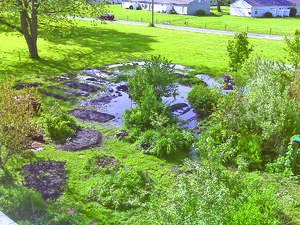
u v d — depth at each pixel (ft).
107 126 52.24
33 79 71.72
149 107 51.98
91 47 102.27
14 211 30.01
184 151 45.11
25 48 96.22
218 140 44.93
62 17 93.50
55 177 37.99
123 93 66.23
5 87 39.14
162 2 208.95
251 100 46.73
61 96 63.46
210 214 22.62
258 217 24.97
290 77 53.11
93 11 92.32
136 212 32.78
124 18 172.96
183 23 160.86
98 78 74.43
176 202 24.39
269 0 211.00
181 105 60.70
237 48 67.87
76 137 47.83
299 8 219.41
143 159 42.93
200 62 87.86
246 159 41.60
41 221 29.94
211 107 57.82
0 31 115.03
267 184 37.78
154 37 121.70
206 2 207.41
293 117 44.65
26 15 84.17
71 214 32.01
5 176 37.32
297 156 40.93
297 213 32.83
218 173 29.09
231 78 72.59
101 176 38.42
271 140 44.11
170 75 58.90
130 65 84.33
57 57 89.45
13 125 35.47
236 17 195.21
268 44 109.40
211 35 127.75
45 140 46.19
